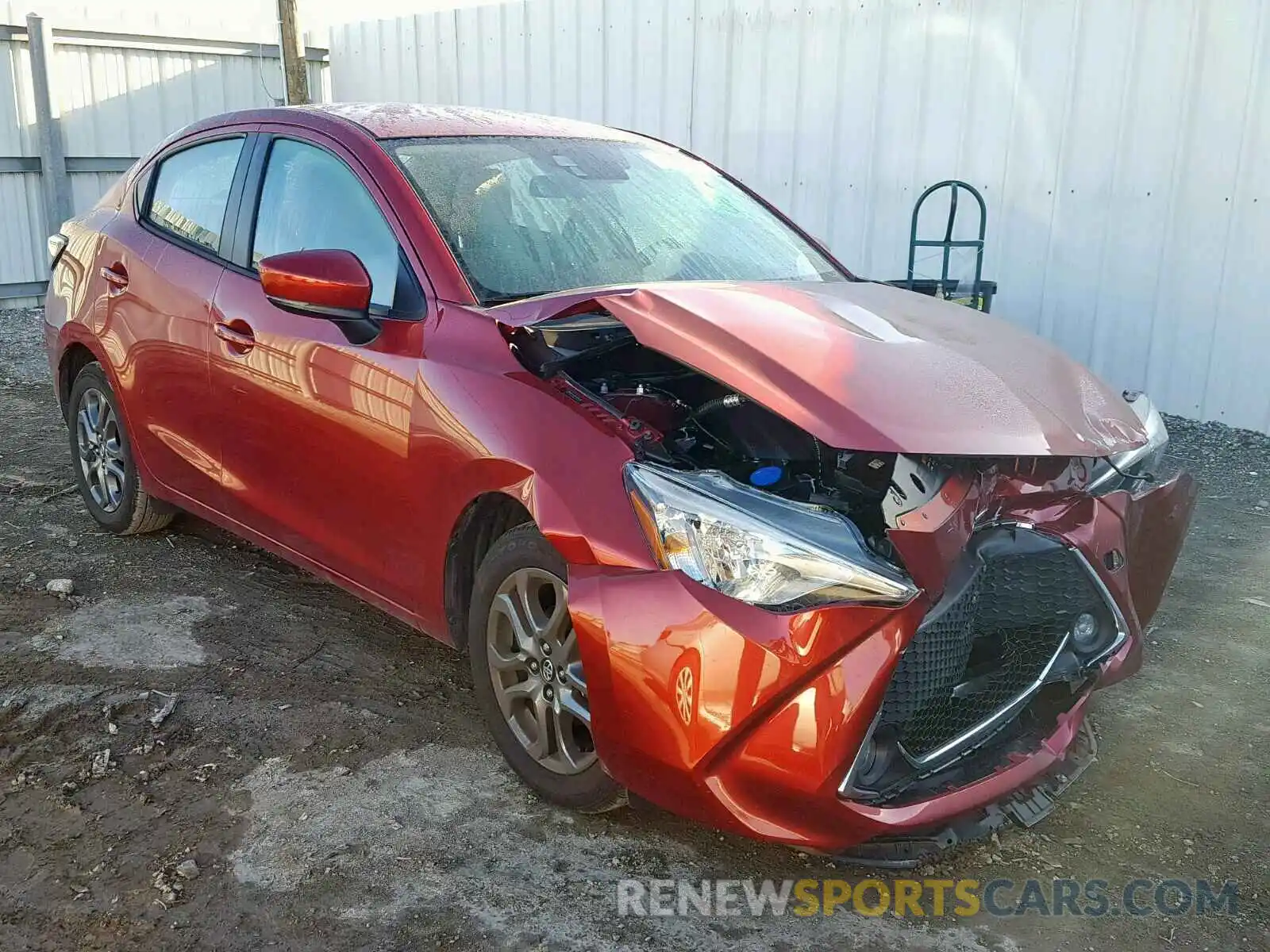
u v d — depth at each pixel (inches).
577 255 126.0
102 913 90.2
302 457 127.1
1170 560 114.7
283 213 135.8
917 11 284.2
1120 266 266.4
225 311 137.3
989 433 91.4
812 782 85.4
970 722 98.2
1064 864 101.6
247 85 458.6
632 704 90.3
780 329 101.5
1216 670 142.0
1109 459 101.3
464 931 89.7
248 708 124.3
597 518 93.7
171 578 161.0
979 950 90.1
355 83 440.8
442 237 118.6
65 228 179.0
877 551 91.0
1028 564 98.4
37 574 160.2
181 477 152.6
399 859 98.6
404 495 113.7
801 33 306.2
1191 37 247.3
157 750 114.8
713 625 86.0
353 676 132.9
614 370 117.6
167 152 162.2
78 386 173.9
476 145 135.5
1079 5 260.2
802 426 88.1
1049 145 271.0
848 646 84.6
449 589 113.7
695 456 105.2
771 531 85.8
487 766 114.4
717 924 92.0
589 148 146.9
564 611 100.5
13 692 125.6
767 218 153.6
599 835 103.0
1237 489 218.2
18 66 402.6
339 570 128.2
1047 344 119.6
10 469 212.7
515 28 376.5
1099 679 107.4
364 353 117.5
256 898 92.9
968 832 95.2
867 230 303.7
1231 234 249.1
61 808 104.3
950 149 285.7
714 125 331.0
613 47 350.6
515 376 104.9
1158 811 110.2
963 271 289.7
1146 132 256.8
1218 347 255.6
